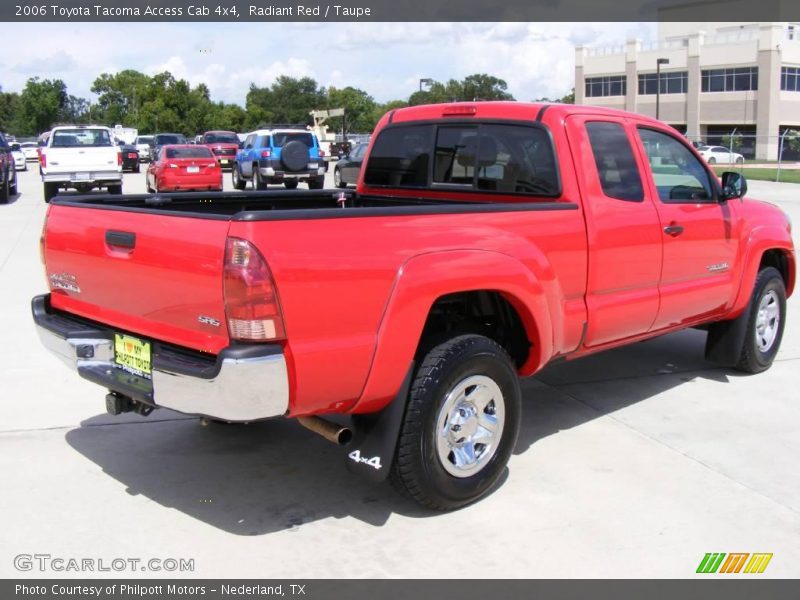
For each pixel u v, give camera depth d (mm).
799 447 4852
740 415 5395
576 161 4586
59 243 4238
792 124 71625
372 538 3729
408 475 3729
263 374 3223
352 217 3479
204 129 78750
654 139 5215
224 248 3229
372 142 5902
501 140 4930
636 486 4293
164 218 3549
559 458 4656
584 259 4543
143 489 4227
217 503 4074
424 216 3752
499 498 4145
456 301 4344
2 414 5305
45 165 20047
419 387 3701
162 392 3506
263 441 4922
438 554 3590
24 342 7051
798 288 10047
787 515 3996
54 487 4234
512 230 4137
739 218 5828
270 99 127312
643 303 4996
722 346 6152
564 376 6277
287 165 7047
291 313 3275
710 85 73062
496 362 3975
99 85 115812
